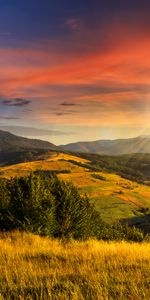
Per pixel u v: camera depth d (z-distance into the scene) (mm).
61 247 14344
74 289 6812
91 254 12156
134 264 9906
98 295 6434
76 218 18953
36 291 7062
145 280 7691
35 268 9555
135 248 13633
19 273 8750
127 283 7371
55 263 10492
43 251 12930
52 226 18250
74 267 9875
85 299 6363
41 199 18703
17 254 11719
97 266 9586
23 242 15055
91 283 7324
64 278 8195
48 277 8234
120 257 11234
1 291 7039
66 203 18844
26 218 17875
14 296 6723
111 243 16125
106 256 11555
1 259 10898
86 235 19203
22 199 18391
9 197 19125
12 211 18344
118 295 6586
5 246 13359
